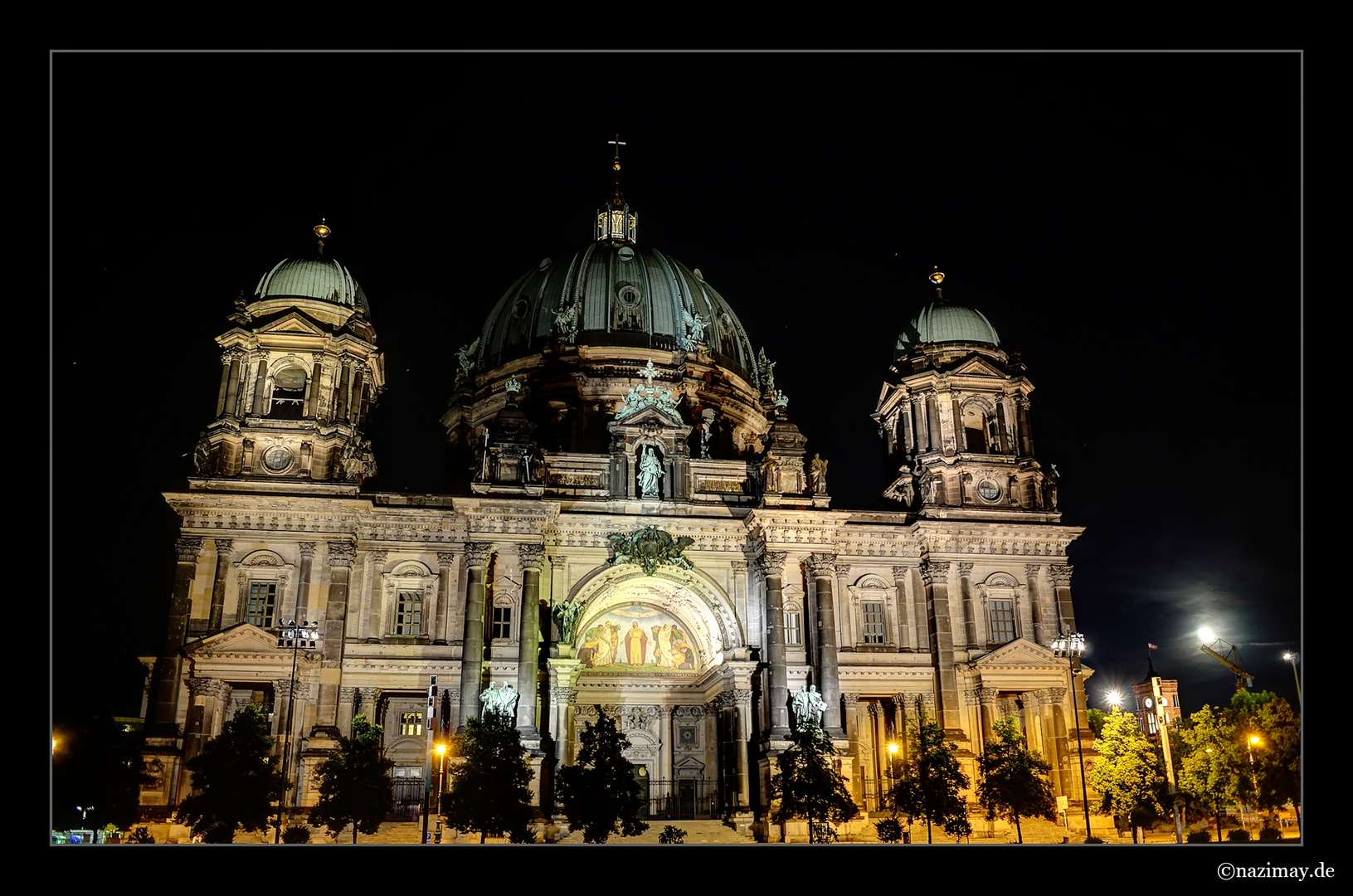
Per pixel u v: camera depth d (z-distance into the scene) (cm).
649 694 8956
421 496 8131
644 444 8594
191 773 7019
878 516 8631
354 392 8488
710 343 10606
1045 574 8594
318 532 7812
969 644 8262
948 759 6919
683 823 7819
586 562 8225
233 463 7950
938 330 9419
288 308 8481
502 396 9988
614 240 11756
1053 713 8075
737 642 8194
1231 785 7600
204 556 7656
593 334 10162
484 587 7806
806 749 6981
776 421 8738
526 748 7306
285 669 7356
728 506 8488
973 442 9569
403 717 7956
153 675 7800
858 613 8412
